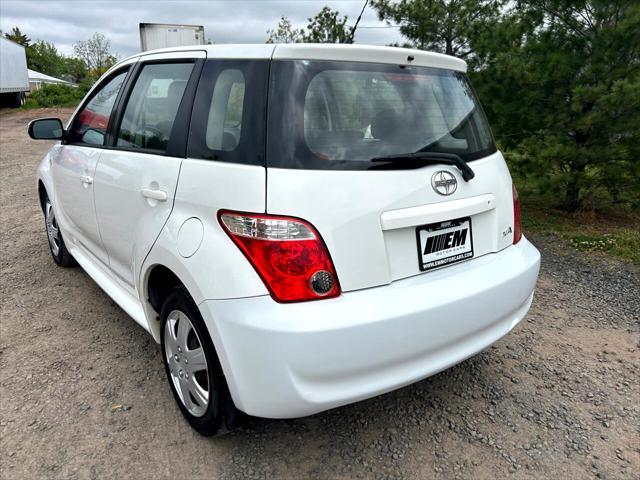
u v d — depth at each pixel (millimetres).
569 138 6188
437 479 2236
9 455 2342
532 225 6246
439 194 2234
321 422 2611
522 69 5984
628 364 3135
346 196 2006
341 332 1914
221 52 2373
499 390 2875
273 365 1917
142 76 3004
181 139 2420
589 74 5730
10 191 8117
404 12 9039
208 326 2080
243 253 1999
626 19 5453
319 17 11781
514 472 2273
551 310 3885
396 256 2150
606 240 5496
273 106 2049
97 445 2414
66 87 30266
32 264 4777
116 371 3018
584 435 2510
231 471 2271
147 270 2549
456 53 8602
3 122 20516
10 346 3289
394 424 2598
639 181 5941
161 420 2596
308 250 1938
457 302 2197
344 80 2164
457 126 2496
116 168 2928
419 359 2150
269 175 1980
